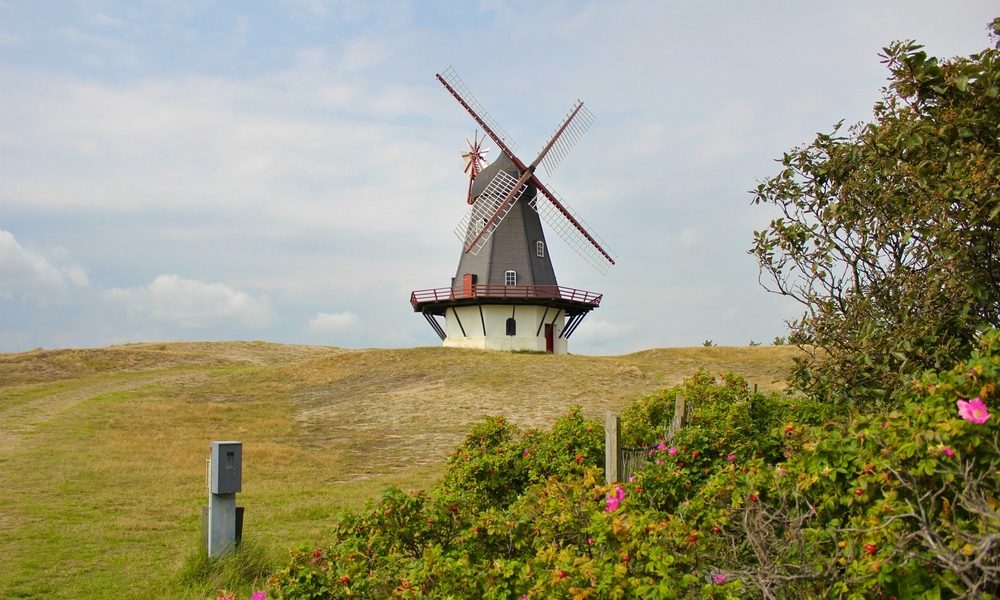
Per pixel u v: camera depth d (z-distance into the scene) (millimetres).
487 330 47656
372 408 33375
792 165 9180
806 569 4805
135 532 13062
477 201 49531
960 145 7438
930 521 4363
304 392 39344
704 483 8516
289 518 14195
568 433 10703
